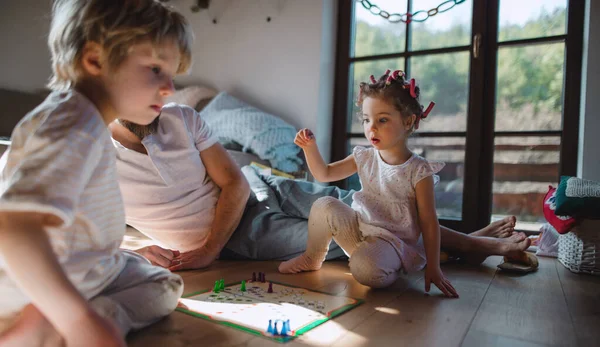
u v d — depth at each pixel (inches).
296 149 96.7
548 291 48.1
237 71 110.0
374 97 47.7
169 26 27.6
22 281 20.1
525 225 84.4
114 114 27.9
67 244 25.6
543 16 83.9
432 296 44.6
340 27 103.5
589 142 74.2
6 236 20.1
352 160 56.2
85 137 23.5
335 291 44.7
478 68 87.9
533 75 84.3
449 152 90.4
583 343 32.2
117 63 26.2
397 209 50.1
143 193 50.0
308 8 100.5
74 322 19.9
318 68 98.7
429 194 48.1
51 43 28.0
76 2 26.5
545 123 83.2
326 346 29.7
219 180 54.4
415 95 48.2
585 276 57.0
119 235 29.6
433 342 31.3
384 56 98.1
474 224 86.9
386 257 46.2
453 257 64.2
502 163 86.1
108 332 20.0
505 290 47.9
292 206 63.3
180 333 31.0
